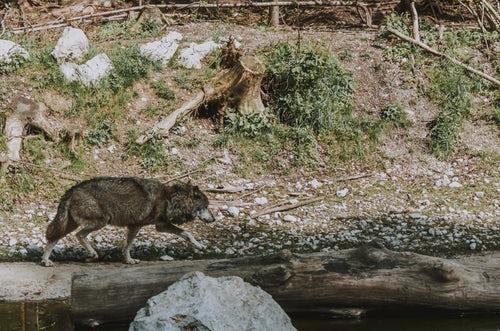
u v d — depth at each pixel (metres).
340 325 9.34
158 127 15.08
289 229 13.06
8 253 11.62
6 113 14.61
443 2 19.78
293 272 9.18
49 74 15.70
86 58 16.31
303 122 15.73
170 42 17.08
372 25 19.12
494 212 13.88
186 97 15.95
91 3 20.17
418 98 16.45
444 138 15.62
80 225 11.09
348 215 13.62
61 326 9.33
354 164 15.26
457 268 9.29
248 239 12.66
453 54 17.33
